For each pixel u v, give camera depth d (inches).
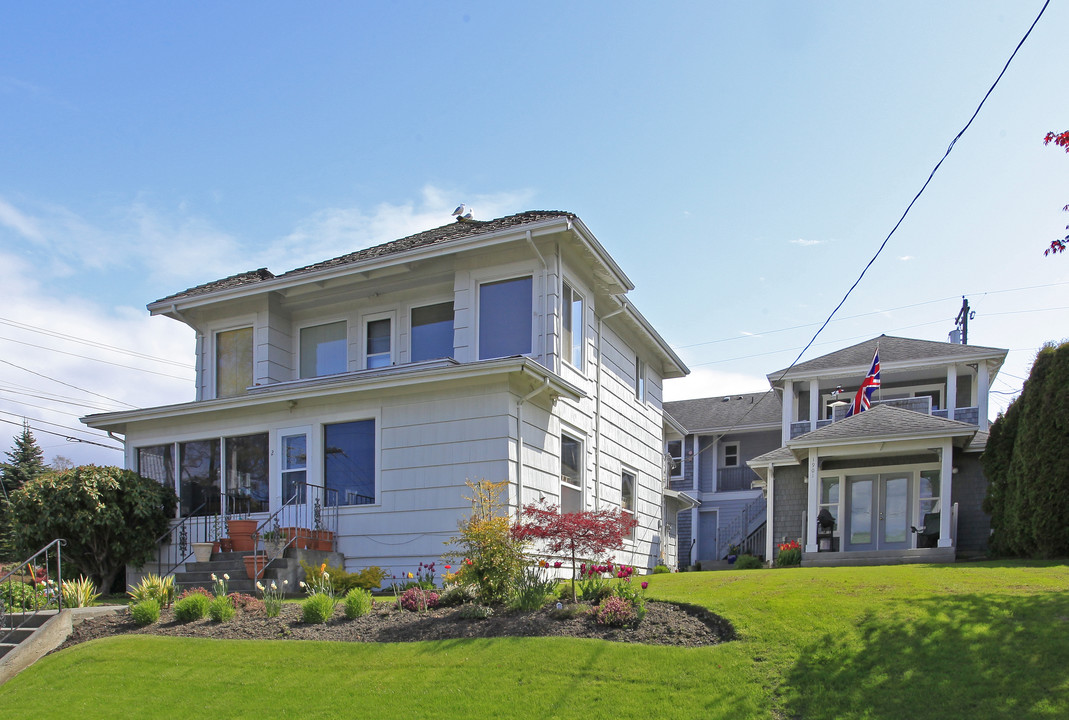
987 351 952.3
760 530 1101.1
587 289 698.8
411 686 319.9
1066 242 377.7
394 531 569.0
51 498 582.9
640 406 857.5
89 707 332.2
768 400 1428.4
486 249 633.0
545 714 287.3
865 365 1015.0
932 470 775.7
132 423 675.4
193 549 570.9
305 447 609.0
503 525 425.1
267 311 719.1
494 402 554.9
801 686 288.8
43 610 471.8
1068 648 291.3
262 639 394.6
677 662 316.8
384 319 699.4
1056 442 561.9
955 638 309.6
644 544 847.1
